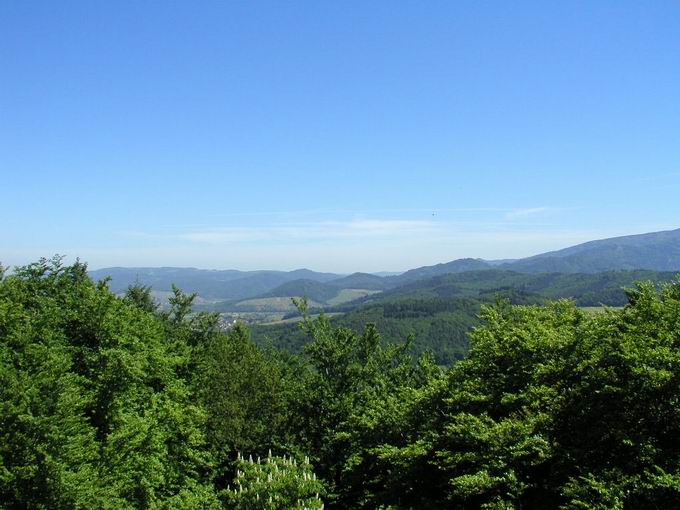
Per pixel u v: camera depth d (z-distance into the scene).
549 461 13.83
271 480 18.31
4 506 13.20
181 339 28.44
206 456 23.61
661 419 12.12
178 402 22.05
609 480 11.42
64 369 15.41
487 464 13.62
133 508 16.64
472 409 16.41
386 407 21.00
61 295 20.05
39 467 13.38
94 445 15.64
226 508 19.92
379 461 18.67
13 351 15.59
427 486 16.78
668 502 10.89
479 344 17.70
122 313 21.06
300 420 23.97
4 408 13.45
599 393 13.15
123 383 17.89
